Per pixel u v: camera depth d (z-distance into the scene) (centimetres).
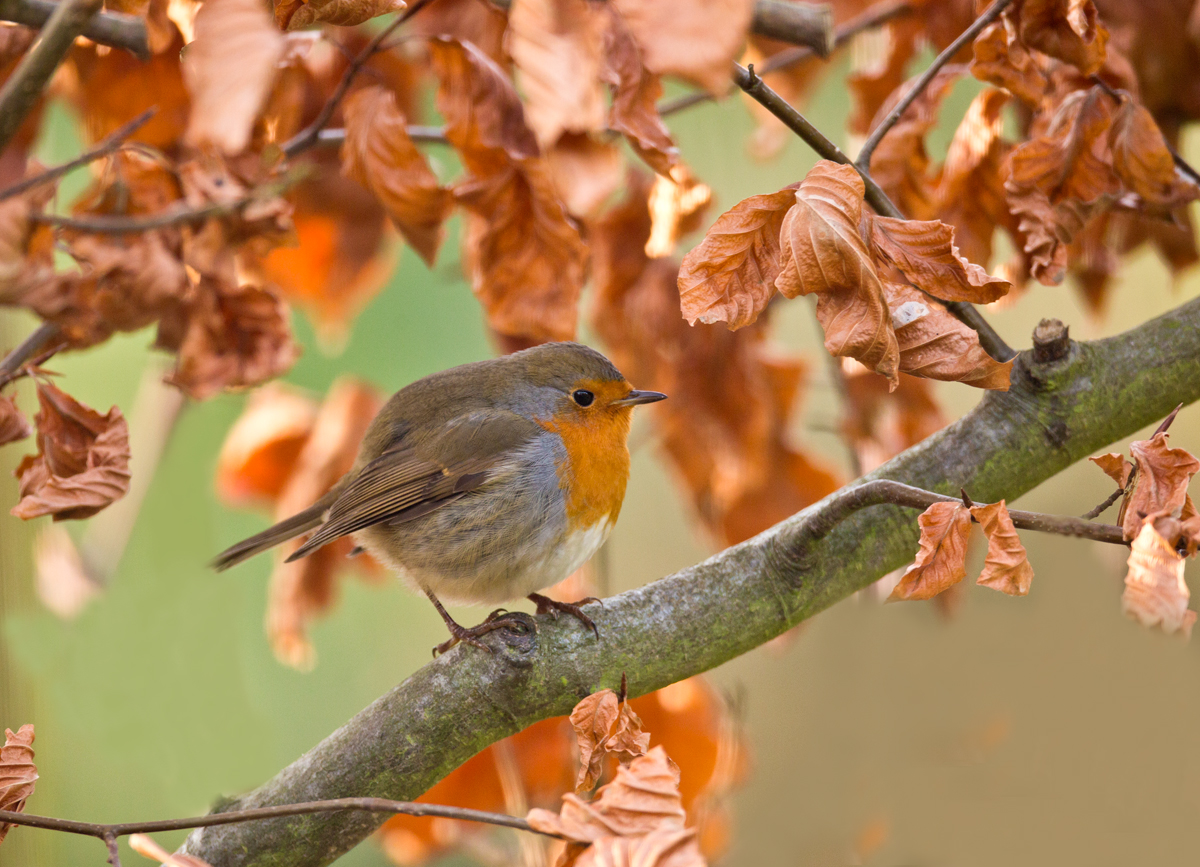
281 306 647
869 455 820
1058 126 601
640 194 760
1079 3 555
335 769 545
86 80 691
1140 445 443
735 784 780
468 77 609
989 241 684
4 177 692
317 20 476
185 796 862
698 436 789
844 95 1211
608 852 391
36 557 795
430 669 563
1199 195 601
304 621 870
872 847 931
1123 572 659
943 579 444
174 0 616
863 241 445
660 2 436
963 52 682
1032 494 1359
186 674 881
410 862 798
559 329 637
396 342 1225
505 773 748
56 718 813
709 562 580
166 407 875
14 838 758
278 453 862
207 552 917
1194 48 720
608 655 555
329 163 779
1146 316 1359
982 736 964
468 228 698
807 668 1357
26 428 565
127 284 586
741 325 466
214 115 450
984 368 462
